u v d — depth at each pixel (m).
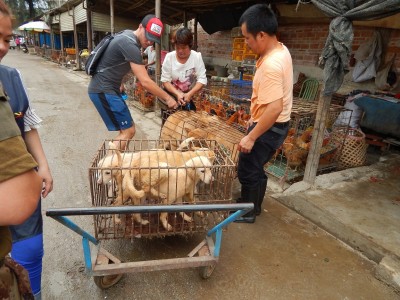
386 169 4.31
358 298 2.22
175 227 2.29
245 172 2.87
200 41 10.28
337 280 2.38
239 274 2.37
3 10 1.04
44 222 2.86
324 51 3.01
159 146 3.21
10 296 0.97
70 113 6.93
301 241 2.83
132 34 3.10
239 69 6.71
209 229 2.38
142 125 6.23
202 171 2.24
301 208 3.32
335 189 3.66
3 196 0.78
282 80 2.35
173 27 12.00
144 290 2.16
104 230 2.21
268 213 3.26
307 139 4.03
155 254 2.52
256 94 2.62
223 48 9.25
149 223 2.25
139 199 2.11
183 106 3.93
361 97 4.92
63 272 2.29
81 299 2.07
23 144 0.83
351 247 2.78
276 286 2.28
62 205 3.16
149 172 2.08
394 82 5.18
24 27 21.70
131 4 10.55
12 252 1.54
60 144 4.91
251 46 2.47
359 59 5.44
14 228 1.51
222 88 5.60
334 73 3.04
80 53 16.89
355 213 3.16
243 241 2.78
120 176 2.15
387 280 2.35
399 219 3.09
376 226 2.95
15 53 27.56
